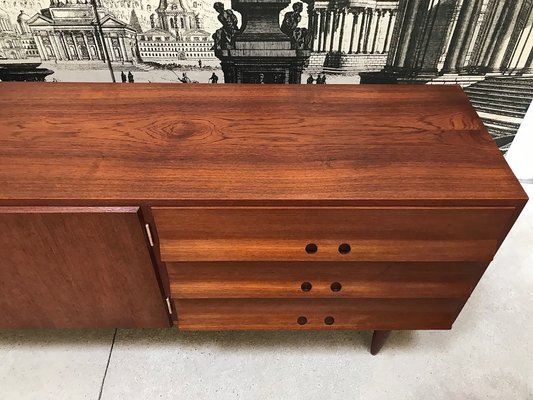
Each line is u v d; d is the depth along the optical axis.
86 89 1.07
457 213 0.83
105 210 0.81
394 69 1.26
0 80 1.26
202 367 1.17
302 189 0.82
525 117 1.40
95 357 1.18
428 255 0.89
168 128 0.96
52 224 0.83
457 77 1.29
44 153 0.89
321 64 1.25
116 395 1.11
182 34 1.18
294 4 1.13
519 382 1.15
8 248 0.87
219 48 1.21
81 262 0.91
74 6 1.12
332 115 1.01
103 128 0.96
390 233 0.86
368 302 1.02
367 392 1.13
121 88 1.07
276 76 1.28
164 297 1.01
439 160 0.89
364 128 0.97
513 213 0.85
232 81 1.29
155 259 0.92
